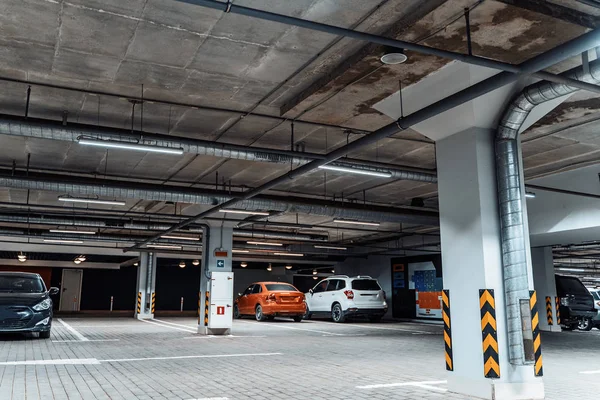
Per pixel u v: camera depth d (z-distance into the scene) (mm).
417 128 7527
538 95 6180
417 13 5395
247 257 29031
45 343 11664
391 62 6047
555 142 10359
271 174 13055
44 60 6742
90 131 8023
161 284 35719
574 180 12852
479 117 6754
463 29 5617
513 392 6266
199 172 12805
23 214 17078
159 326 18656
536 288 19453
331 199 16594
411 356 10148
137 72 7105
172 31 5984
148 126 9422
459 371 6637
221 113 8734
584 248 22125
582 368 8945
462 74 6578
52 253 26344
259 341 13094
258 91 7809
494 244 6660
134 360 9180
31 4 5418
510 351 6340
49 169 12367
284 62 6816
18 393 6145
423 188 14930
